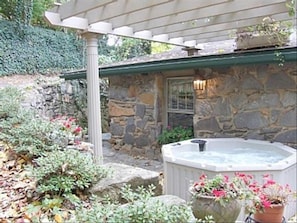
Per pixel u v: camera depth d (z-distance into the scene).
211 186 2.28
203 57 5.29
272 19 4.75
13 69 9.66
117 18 4.75
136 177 2.90
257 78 5.23
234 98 5.52
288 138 4.96
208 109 5.86
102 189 2.71
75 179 2.76
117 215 1.87
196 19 4.49
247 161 4.50
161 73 6.70
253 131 5.33
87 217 1.92
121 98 7.34
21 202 2.60
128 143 7.24
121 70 6.42
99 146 4.78
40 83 9.09
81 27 4.49
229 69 5.54
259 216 2.36
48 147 3.55
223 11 4.19
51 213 2.37
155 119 6.71
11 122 4.27
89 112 4.74
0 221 2.26
